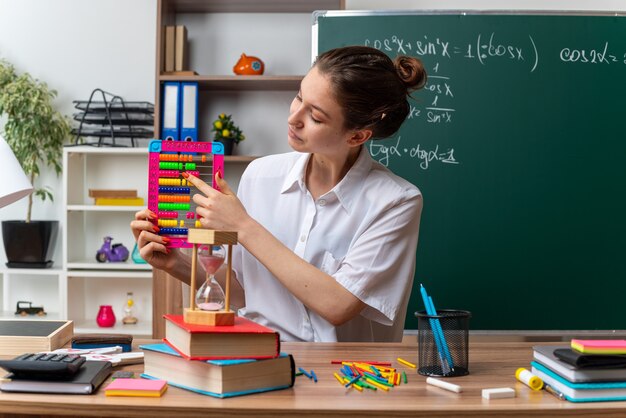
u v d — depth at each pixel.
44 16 3.53
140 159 3.49
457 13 2.65
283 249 1.48
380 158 2.63
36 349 1.32
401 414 1.01
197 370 1.08
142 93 3.51
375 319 1.58
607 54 2.63
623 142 2.62
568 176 2.61
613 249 2.60
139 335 3.23
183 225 1.45
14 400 1.02
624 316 2.58
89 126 3.50
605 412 1.04
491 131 2.63
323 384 1.15
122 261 3.38
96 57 3.52
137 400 1.03
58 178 3.53
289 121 1.50
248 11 3.44
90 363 1.17
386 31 2.66
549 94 2.63
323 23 2.68
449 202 2.61
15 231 3.32
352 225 1.65
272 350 1.10
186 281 1.59
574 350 1.11
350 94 1.42
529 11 2.64
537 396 1.10
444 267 2.59
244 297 1.74
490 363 1.33
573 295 2.58
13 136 3.28
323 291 1.48
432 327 1.22
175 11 3.44
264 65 3.45
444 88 2.64
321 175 1.69
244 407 1.00
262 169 1.78
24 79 3.32
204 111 3.46
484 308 2.58
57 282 3.56
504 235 2.60
